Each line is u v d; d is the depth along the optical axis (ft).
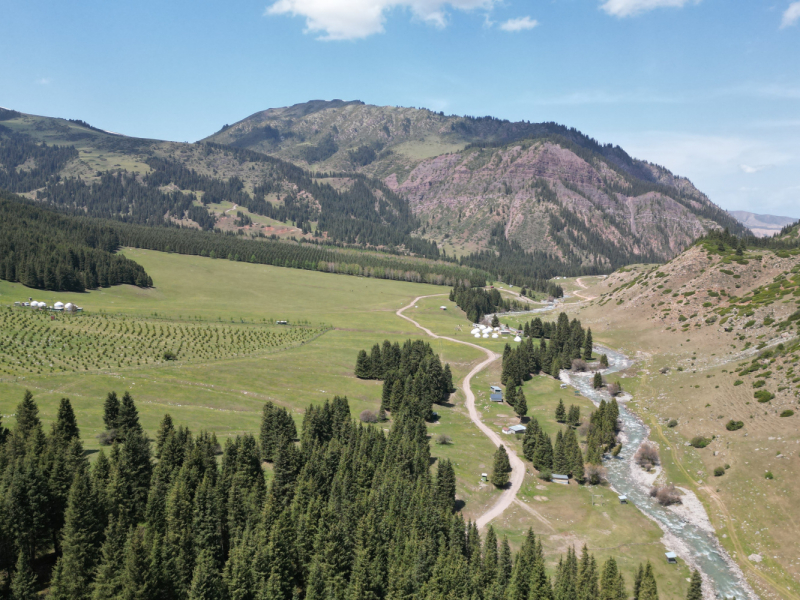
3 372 444.96
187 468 303.07
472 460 422.82
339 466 338.34
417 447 381.60
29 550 249.34
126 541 238.89
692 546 320.70
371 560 265.13
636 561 303.07
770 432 404.98
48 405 406.41
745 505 347.77
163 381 490.49
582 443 462.19
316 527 278.87
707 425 456.45
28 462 262.06
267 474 348.18
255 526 275.39
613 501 368.07
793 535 311.68
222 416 440.86
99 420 393.91
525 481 393.29
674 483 391.24
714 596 276.00
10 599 222.28
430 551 271.69
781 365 485.15
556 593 244.42
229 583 241.35
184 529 257.34
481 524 335.67
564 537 325.01
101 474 279.90
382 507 306.35
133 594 217.77
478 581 254.88
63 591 226.17
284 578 256.32
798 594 276.82
